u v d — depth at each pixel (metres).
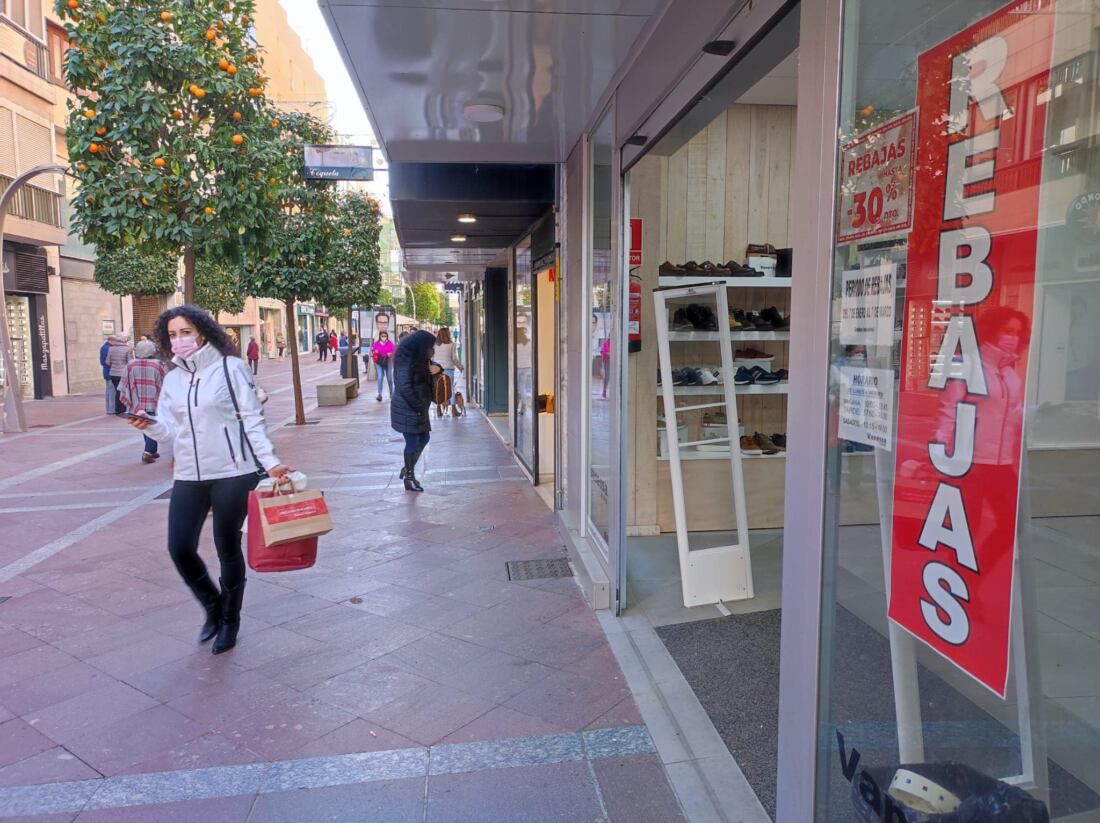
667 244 5.46
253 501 3.54
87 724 3.16
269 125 6.79
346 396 17.44
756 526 5.66
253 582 4.86
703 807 2.55
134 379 7.81
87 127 5.83
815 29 1.81
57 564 5.33
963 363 1.41
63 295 20.09
